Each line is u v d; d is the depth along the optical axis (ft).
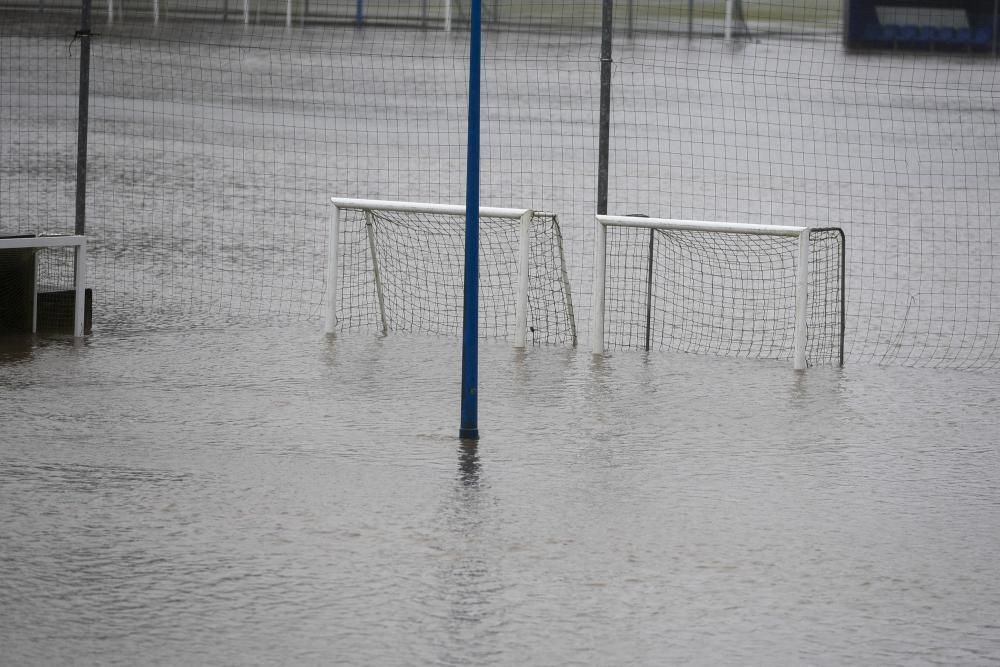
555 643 46.16
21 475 65.16
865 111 241.76
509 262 131.44
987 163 203.10
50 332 103.96
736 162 193.88
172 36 293.23
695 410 82.38
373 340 103.71
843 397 86.84
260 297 118.93
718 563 54.54
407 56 277.44
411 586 51.21
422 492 63.62
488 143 204.95
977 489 66.28
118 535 56.54
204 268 129.08
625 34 304.91
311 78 253.03
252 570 52.65
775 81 261.65
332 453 70.49
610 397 85.56
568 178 180.75
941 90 269.23
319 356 96.89
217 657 44.55
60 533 56.65
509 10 307.78
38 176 171.12
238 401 82.12
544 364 96.07
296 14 326.85
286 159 189.47
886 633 47.65
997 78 285.84
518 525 58.85
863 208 168.25
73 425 75.31
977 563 55.26
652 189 175.83
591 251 137.39
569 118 224.12
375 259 107.65
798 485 66.39
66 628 46.73
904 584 52.65
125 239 140.15
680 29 312.29
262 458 69.26
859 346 106.11
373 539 56.59
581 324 112.98
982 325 113.39
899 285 127.34
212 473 66.23
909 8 314.35
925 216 163.53
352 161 190.19
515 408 81.92
